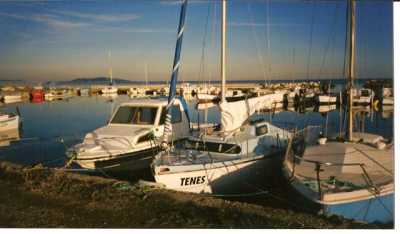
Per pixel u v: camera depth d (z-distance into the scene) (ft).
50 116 90.43
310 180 24.25
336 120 83.15
